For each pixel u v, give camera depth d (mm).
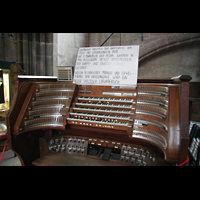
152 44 7852
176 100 2137
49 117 2922
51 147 3080
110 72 2801
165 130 2115
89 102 2908
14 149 2744
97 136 2951
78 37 7836
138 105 2520
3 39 6293
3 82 3920
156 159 2461
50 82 3121
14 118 2732
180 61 7840
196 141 3068
